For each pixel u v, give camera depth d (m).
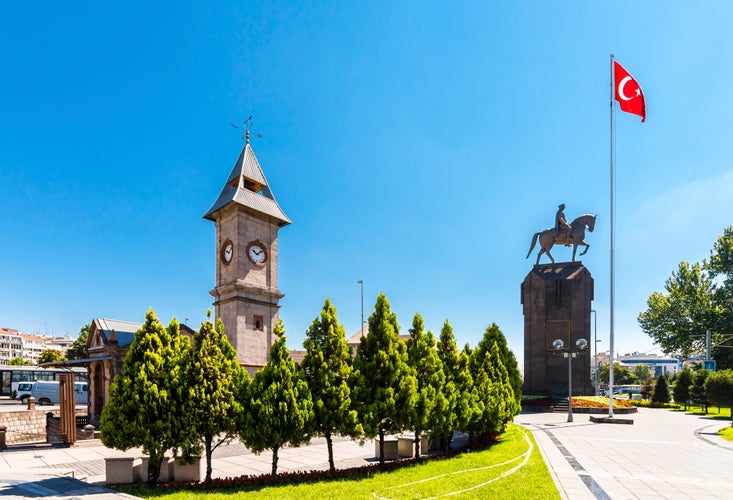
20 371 49.25
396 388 16.83
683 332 59.34
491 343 24.95
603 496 11.76
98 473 16.17
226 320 33.44
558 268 49.09
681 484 13.17
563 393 45.19
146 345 14.59
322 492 12.30
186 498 11.84
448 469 15.25
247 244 34.38
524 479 13.29
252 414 14.48
